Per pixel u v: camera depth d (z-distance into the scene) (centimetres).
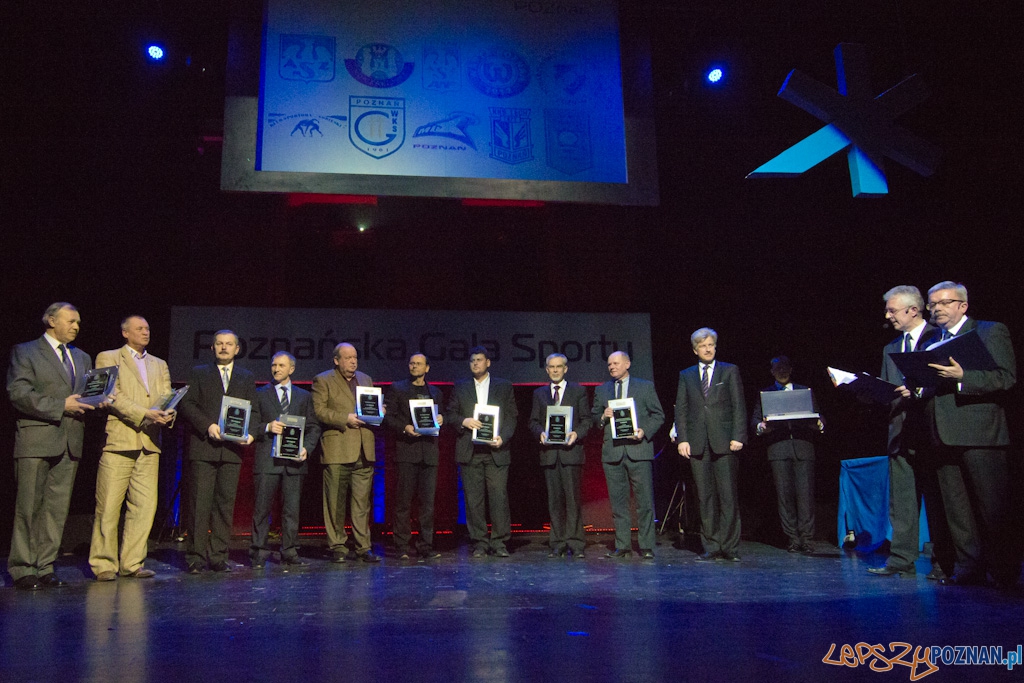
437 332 665
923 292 637
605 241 739
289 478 475
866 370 702
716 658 215
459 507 695
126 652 231
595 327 683
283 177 582
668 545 570
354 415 489
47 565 382
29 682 197
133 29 623
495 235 755
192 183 684
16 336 606
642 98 644
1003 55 561
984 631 245
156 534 625
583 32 641
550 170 617
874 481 516
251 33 608
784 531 538
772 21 651
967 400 345
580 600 324
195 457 445
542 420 532
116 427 413
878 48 639
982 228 584
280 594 349
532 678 196
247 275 683
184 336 630
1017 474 408
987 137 578
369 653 227
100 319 651
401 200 750
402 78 610
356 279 736
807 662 209
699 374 491
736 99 729
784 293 737
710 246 755
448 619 282
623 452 498
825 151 576
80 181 646
